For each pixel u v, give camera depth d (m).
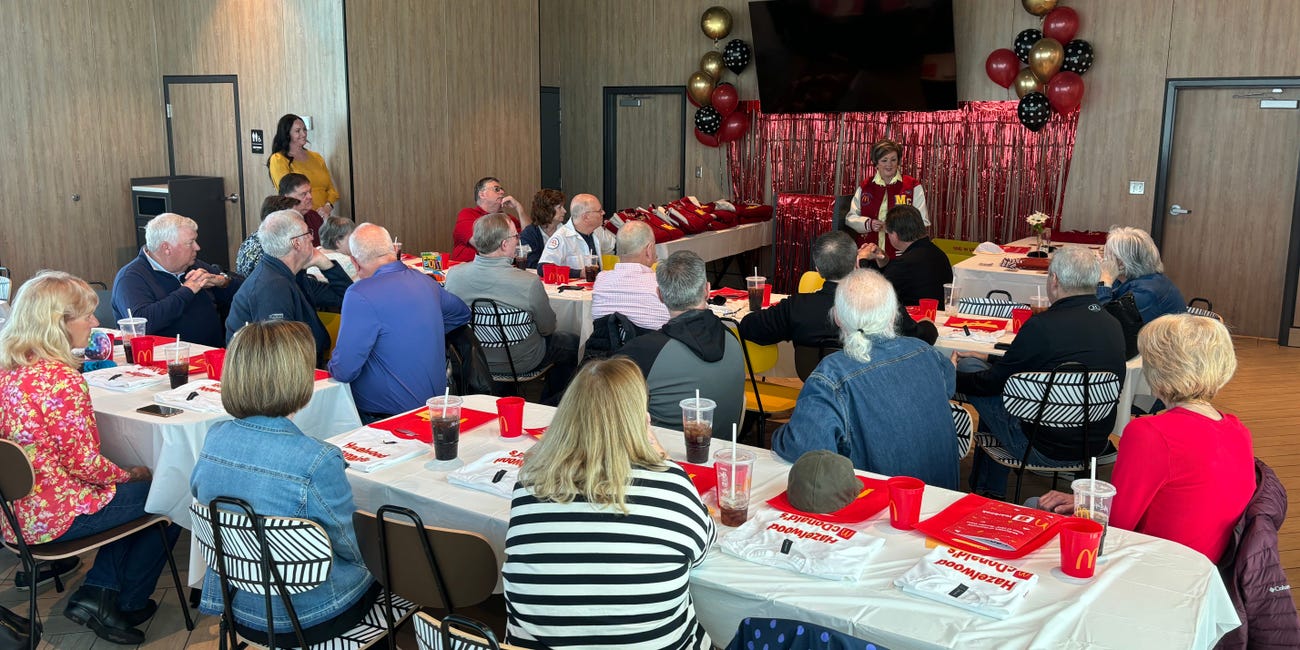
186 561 3.51
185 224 4.20
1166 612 1.67
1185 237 8.02
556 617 1.66
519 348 4.47
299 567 1.99
